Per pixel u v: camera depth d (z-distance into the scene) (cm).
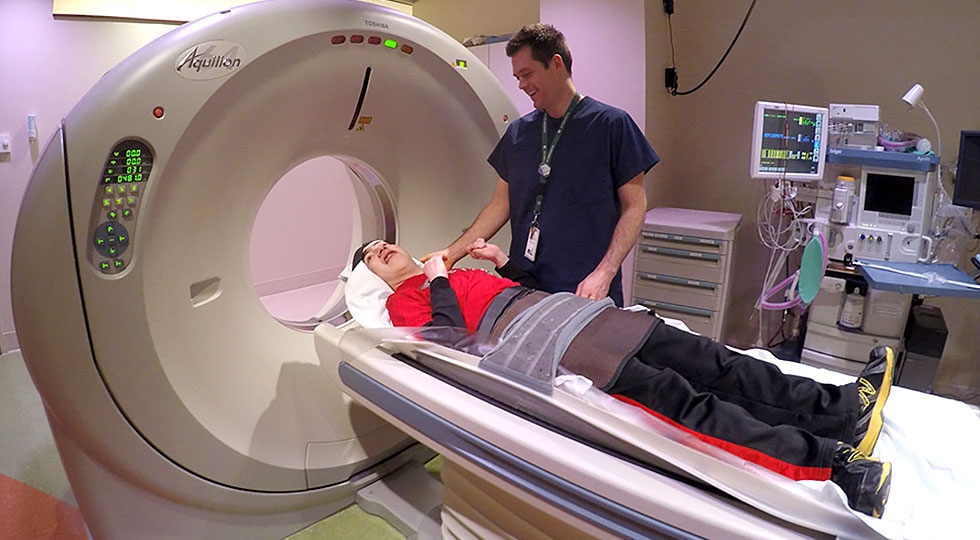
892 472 124
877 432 124
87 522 157
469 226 221
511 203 206
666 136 322
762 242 320
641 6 273
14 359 306
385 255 188
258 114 157
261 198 168
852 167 251
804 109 242
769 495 106
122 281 141
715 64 317
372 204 213
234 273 166
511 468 128
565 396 128
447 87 196
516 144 202
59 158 133
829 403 126
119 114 135
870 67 279
